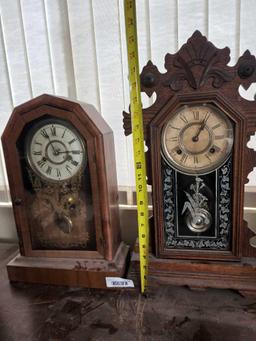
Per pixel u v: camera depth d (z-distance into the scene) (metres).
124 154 0.93
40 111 0.67
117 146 0.93
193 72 0.62
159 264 0.71
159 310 0.64
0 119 0.98
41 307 0.67
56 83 0.93
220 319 0.61
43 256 0.78
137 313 0.64
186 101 0.63
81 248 0.76
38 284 0.76
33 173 0.73
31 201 0.76
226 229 0.69
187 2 0.79
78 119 0.66
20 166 0.73
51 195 0.74
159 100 0.65
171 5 0.80
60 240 0.77
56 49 0.90
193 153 0.66
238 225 0.67
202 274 0.69
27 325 0.62
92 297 0.70
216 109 0.63
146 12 0.81
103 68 0.88
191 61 0.62
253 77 0.60
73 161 0.70
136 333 0.58
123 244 0.84
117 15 0.84
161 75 0.64
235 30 0.78
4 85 0.95
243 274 0.67
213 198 0.68
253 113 0.61
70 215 0.75
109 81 0.89
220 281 0.68
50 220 0.76
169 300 0.68
